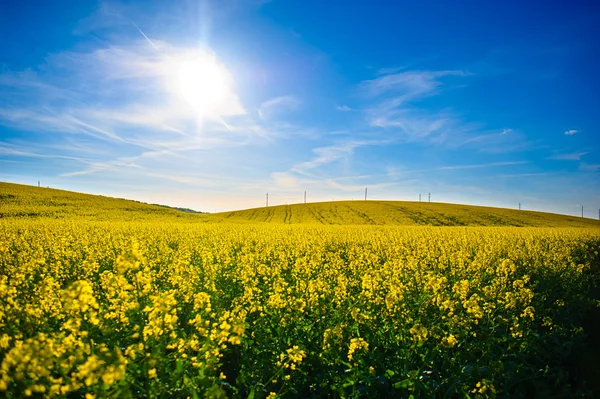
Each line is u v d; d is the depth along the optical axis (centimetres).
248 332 693
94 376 337
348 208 8119
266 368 571
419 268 1224
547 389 580
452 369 595
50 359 354
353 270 1155
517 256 1502
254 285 870
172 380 453
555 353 699
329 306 754
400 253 1527
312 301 742
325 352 582
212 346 511
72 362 356
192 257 1402
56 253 1212
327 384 568
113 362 363
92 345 414
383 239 1994
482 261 1334
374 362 606
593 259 1720
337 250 1720
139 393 448
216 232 2452
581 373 647
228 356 668
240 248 1741
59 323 591
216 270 1064
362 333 677
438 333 674
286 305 688
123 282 506
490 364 585
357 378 538
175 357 492
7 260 1123
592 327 848
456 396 572
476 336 722
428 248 1705
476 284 1008
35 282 923
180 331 587
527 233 2753
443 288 801
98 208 5619
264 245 1727
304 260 1160
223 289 923
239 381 519
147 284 574
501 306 808
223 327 484
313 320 729
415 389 522
